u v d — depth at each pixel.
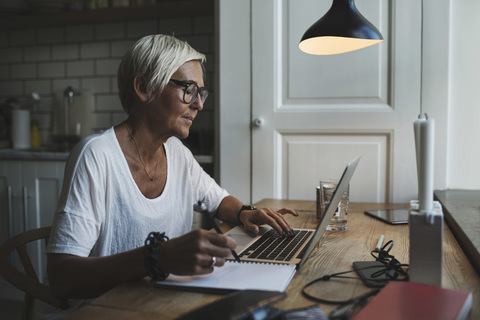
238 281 0.92
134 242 1.30
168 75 1.28
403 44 2.16
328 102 2.27
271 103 2.33
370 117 2.22
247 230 1.44
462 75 2.15
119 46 3.28
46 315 1.31
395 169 2.21
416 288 0.83
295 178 2.34
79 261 1.02
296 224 1.57
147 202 1.33
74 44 3.38
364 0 2.18
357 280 0.96
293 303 0.83
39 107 3.50
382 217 1.64
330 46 1.79
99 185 1.18
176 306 0.83
